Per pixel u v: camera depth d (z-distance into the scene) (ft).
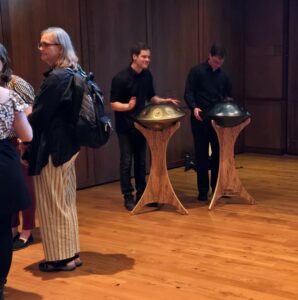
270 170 20.88
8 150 8.81
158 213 15.07
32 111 10.20
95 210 15.61
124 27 19.49
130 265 11.23
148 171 20.90
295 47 23.65
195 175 20.36
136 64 14.82
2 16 16.10
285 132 24.30
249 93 24.75
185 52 21.93
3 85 10.71
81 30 18.10
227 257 11.55
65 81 10.04
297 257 11.47
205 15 22.56
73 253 10.97
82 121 10.12
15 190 8.78
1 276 9.20
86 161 18.74
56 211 10.67
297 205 15.61
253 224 13.84
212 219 14.37
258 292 9.76
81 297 9.74
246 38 24.56
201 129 15.99
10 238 9.15
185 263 11.27
